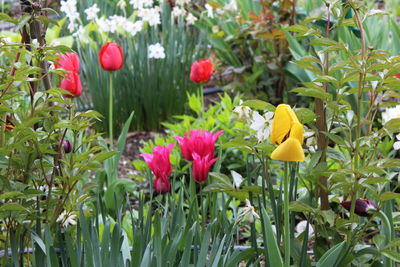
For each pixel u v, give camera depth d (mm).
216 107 2262
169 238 1284
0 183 1241
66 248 1246
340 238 1297
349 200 1326
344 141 1268
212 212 1393
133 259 1188
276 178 1999
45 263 1232
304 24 1295
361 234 1274
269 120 1244
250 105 1244
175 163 1992
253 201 1356
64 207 1312
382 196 1224
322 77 1228
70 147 1382
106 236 1226
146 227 1268
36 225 1270
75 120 1251
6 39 1305
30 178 1280
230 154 2072
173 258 1234
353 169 1220
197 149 1353
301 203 1243
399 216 1329
